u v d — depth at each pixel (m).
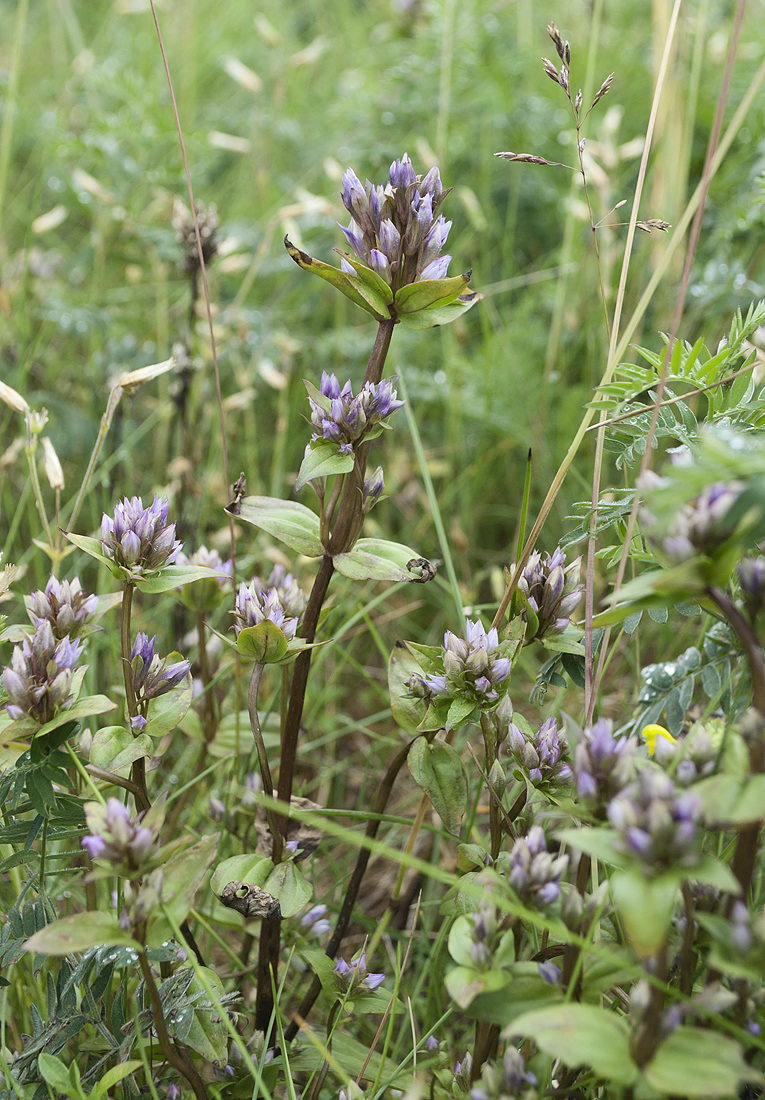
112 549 0.48
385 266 0.48
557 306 0.75
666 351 0.47
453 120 1.00
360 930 0.60
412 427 0.59
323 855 0.63
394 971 0.56
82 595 0.49
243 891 0.48
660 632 0.64
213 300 0.88
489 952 0.42
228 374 0.85
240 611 0.50
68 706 0.46
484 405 0.77
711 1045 0.39
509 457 0.81
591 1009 0.40
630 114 0.99
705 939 0.43
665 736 0.48
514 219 0.94
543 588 0.50
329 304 0.95
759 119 0.80
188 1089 0.49
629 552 0.49
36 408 0.79
